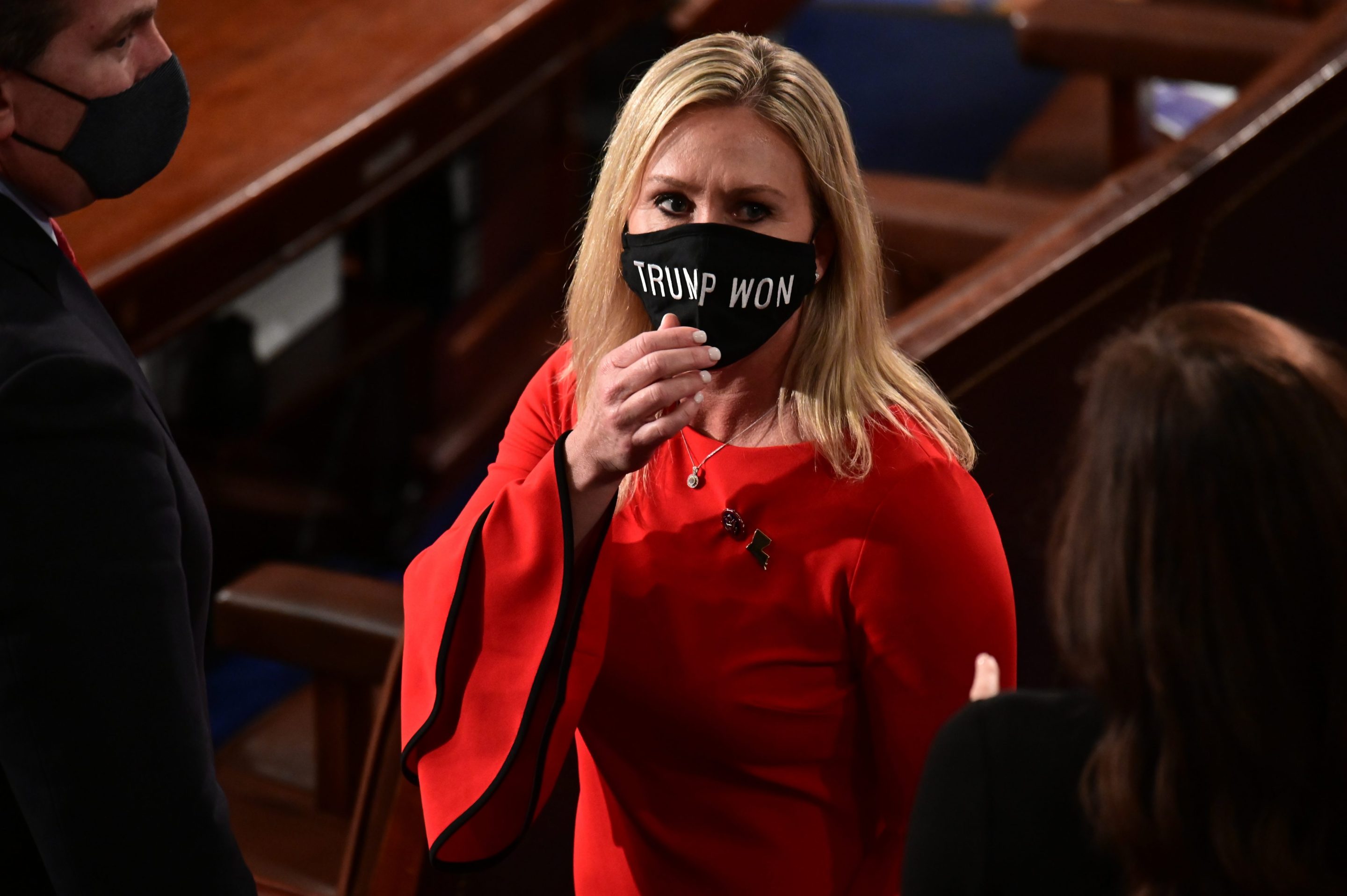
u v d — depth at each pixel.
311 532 16.88
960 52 26.56
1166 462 3.93
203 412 14.97
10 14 4.94
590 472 5.75
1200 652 3.88
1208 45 14.36
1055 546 4.33
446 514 17.92
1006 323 8.84
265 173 11.70
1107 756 4.06
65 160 5.35
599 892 6.76
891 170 22.06
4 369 4.77
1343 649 3.82
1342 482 3.80
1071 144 16.45
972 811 4.29
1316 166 10.13
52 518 4.72
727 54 5.69
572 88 19.22
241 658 15.52
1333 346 4.11
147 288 10.77
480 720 6.03
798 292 5.74
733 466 5.89
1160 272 9.67
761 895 6.28
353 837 8.06
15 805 5.22
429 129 13.83
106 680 4.82
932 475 5.74
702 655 5.92
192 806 5.02
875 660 5.83
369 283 17.00
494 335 18.91
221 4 14.98
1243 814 3.90
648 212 5.82
